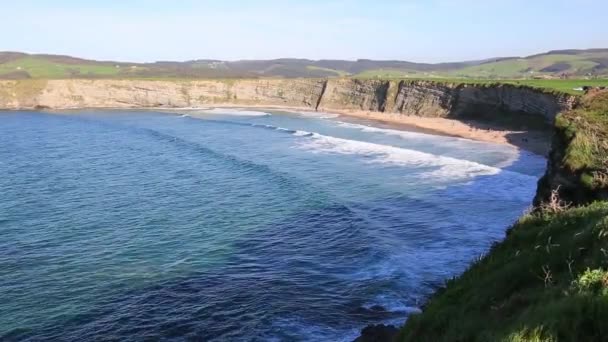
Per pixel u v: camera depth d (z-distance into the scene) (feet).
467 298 35.45
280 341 52.85
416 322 36.27
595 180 57.77
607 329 22.06
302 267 72.28
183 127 255.09
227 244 82.58
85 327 57.16
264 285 66.59
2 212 102.83
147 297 64.08
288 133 222.28
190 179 132.57
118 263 75.36
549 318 23.76
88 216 99.91
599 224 33.99
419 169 133.49
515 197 103.40
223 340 53.78
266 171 137.80
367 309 58.85
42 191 121.39
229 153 171.32
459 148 164.14
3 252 80.18
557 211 47.62
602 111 83.41
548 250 35.04
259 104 375.25
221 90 388.78
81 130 247.09
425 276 67.05
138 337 55.06
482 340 26.76
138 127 257.34
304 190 114.93
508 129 194.08
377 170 134.41
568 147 67.21
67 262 76.02
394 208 98.68
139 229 91.40
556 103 164.14
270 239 84.48
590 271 27.99
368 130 222.07
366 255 75.31
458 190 110.22
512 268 35.22
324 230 87.76
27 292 65.77
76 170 147.33
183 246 82.17
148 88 387.55
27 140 212.02
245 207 104.12
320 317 57.52
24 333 55.83
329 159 153.48
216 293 64.75
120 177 136.87
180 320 58.34
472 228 85.51
